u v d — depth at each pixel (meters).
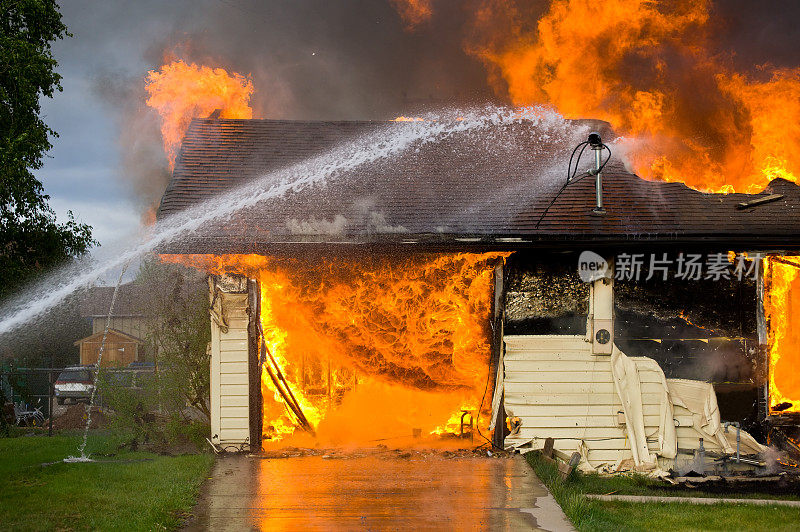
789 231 11.16
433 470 10.11
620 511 8.73
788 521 8.32
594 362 11.32
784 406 11.78
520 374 11.34
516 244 11.21
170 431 11.89
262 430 11.77
